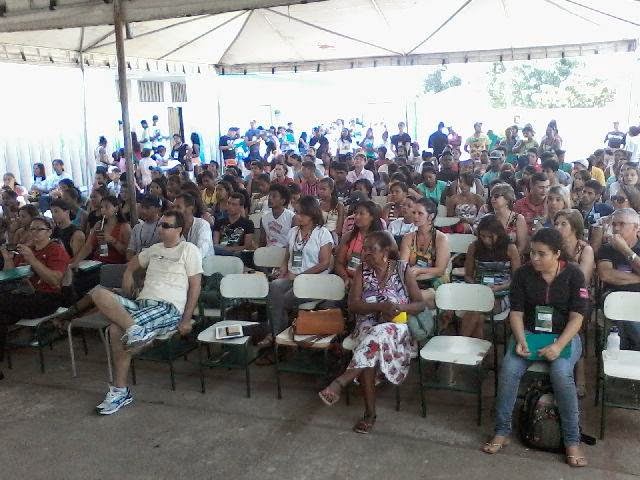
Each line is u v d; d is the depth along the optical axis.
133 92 14.48
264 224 6.14
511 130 13.18
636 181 6.36
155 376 4.76
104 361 5.13
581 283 3.52
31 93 11.74
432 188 8.45
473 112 22.12
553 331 3.55
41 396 4.48
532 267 3.63
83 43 10.24
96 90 13.16
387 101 23.80
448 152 9.74
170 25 10.00
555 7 8.88
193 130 16.36
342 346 4.04
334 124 20.14
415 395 4.21
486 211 7.12
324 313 4.27
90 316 4.76
